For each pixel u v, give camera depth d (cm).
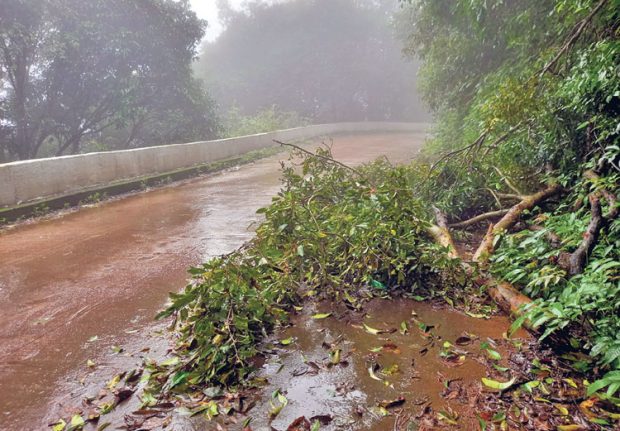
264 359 250
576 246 325
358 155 1431
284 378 231
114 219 606
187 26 1456
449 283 339
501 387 214
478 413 199
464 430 189
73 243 488
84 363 250
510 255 341
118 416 204
